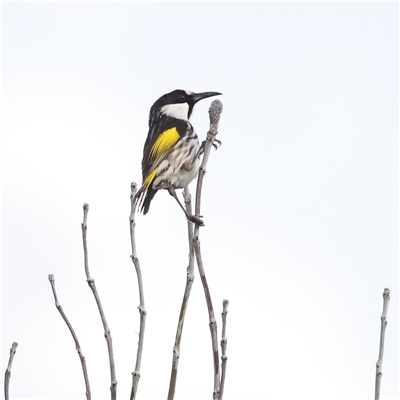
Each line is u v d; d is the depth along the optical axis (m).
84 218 8.85
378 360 7.89
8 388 8.01
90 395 8.41
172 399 9.16
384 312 7.96
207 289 8.02
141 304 9.16
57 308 8.59
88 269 8.71
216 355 7.82
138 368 8.99
